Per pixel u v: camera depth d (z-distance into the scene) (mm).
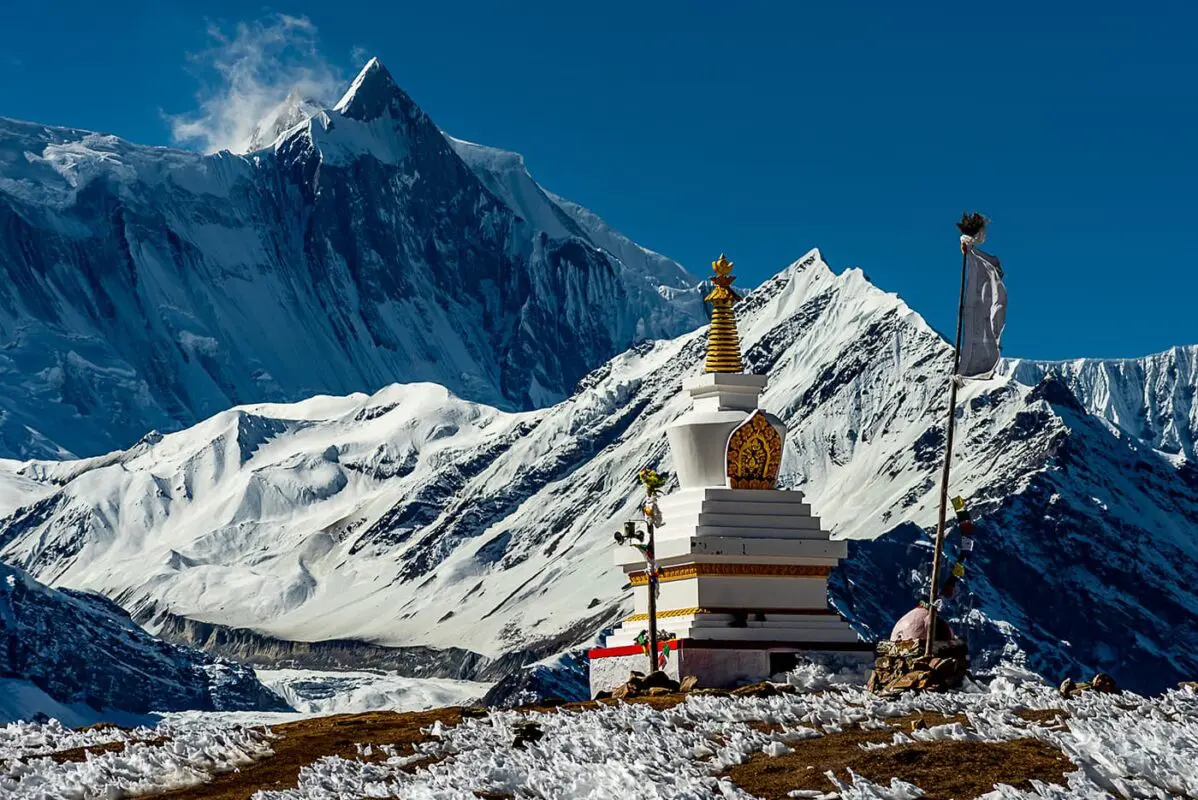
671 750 48375
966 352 61750
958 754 44062
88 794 51500
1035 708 53156
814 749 47719
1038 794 39094
